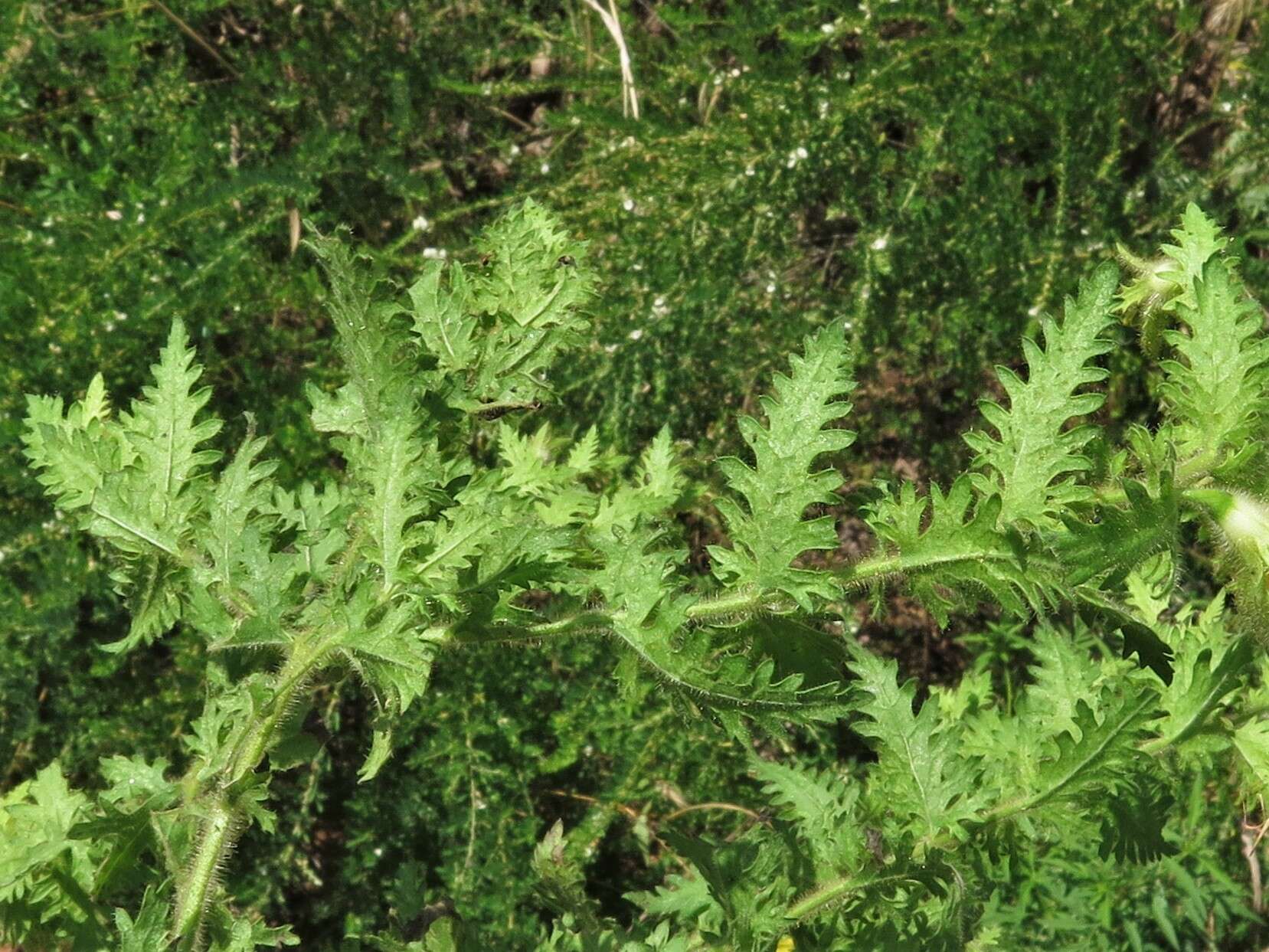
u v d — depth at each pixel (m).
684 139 3.57
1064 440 1.26
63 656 3.29
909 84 3.57
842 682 1.39
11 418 3.26
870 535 3.70
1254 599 1.20
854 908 1.73
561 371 3.45
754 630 1.38
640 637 1.28
